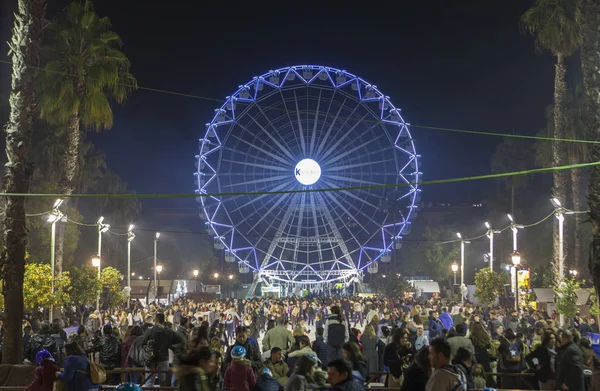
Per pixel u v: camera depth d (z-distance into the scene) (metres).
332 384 9.55
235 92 66.19
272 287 73.62
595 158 20.94
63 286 38.06
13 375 17.27
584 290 41.41
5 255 19.86
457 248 101.00
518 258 39.50
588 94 21.39
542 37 40.75
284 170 65.44
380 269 107.44
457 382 8.68
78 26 36.91
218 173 65.62
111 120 38.47
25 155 20.41
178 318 34.22
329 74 66.56
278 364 15.59
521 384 16.50
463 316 27.50
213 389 10.73
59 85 36.59
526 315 35.22
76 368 12.83
